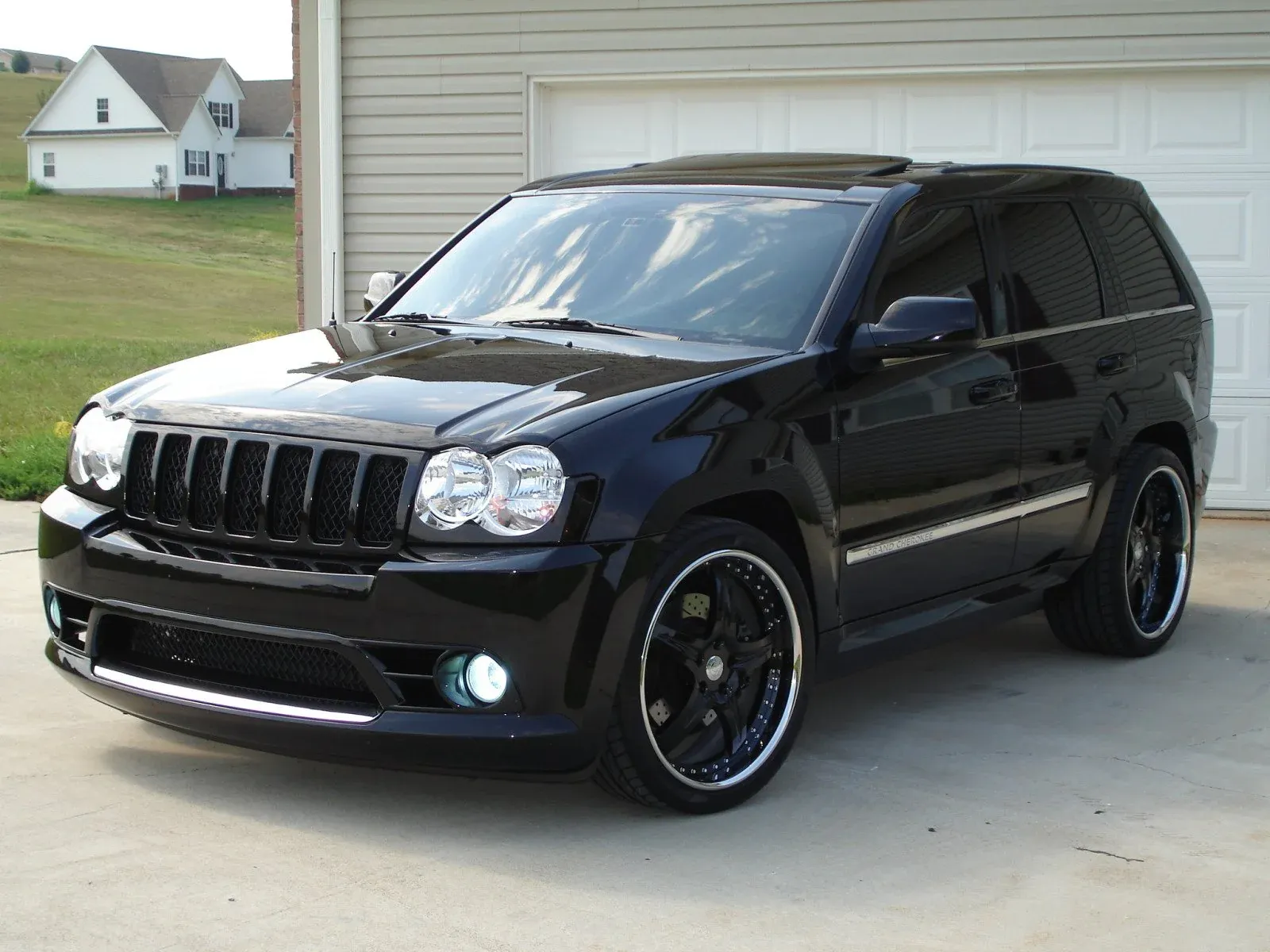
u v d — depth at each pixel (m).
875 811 3.98
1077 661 5.72
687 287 4.54
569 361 4.05
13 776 4.02
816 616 4.17
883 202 4.62
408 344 4.34
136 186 100.38
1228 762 4.49
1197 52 8.52
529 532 3.49
